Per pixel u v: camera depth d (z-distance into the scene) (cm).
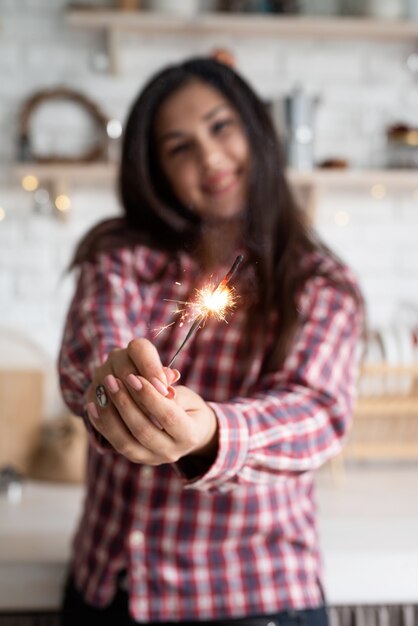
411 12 241
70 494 215
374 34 245
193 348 132
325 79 253
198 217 140
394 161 247
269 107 238
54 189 247
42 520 194
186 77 141
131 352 89
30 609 176
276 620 132
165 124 140
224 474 99
